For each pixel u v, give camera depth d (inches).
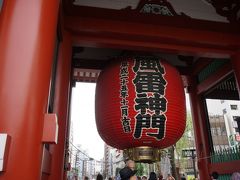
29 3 123.4
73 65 379.9
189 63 414.6
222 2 311.6
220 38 295.6
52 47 126.6
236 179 254.2
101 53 381.1
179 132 249.9
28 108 105.6
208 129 387.2
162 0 298.0
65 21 264.2
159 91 244.7
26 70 110.3
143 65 258.5
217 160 355.6
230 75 349.1
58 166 210.2
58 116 223.9
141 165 1256.8
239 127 448.1
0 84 106.5
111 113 245.4
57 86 233.0
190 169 1284.4
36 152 103.6
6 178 94.6
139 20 280.4
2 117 102.0
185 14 297.4
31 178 98.9
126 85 247.9
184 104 263.3
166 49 287.9
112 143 259.1
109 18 274.5
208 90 389.4
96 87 288.7
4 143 94.0
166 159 870.4
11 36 115.0
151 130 235.6
